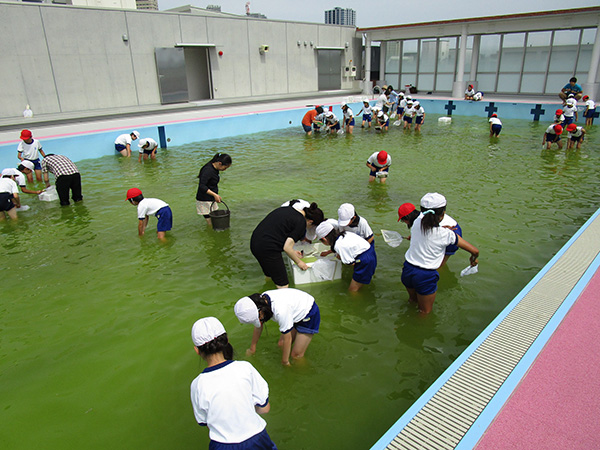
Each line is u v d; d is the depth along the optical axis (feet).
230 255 19.11
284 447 9.31
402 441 7.45
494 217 22.65
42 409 10.63
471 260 14.71
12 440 9.71
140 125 46.11
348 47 88.94
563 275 13.28
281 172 33.47
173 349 12.84
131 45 58.44
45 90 52.16
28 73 50.55
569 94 55.16
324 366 11.94
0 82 48.80
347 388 11.10
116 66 57.57
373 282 16.56
